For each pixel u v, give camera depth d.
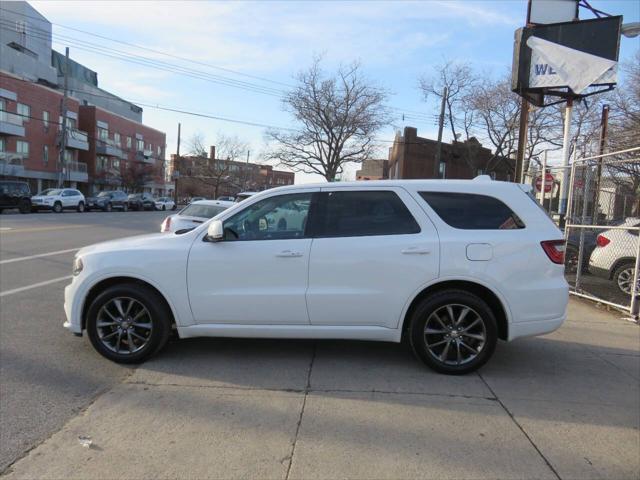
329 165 46.91
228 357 5.18
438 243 4.71
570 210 9.52
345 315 4.80
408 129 43.59
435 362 4.77
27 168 47.44
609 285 10.20
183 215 11.94
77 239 15.93
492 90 33.25
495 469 3.22
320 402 4.15
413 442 3.53
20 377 4.61
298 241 4.84
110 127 63.34
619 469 3.26
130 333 4.98
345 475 3.12
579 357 5.47
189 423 3.76
